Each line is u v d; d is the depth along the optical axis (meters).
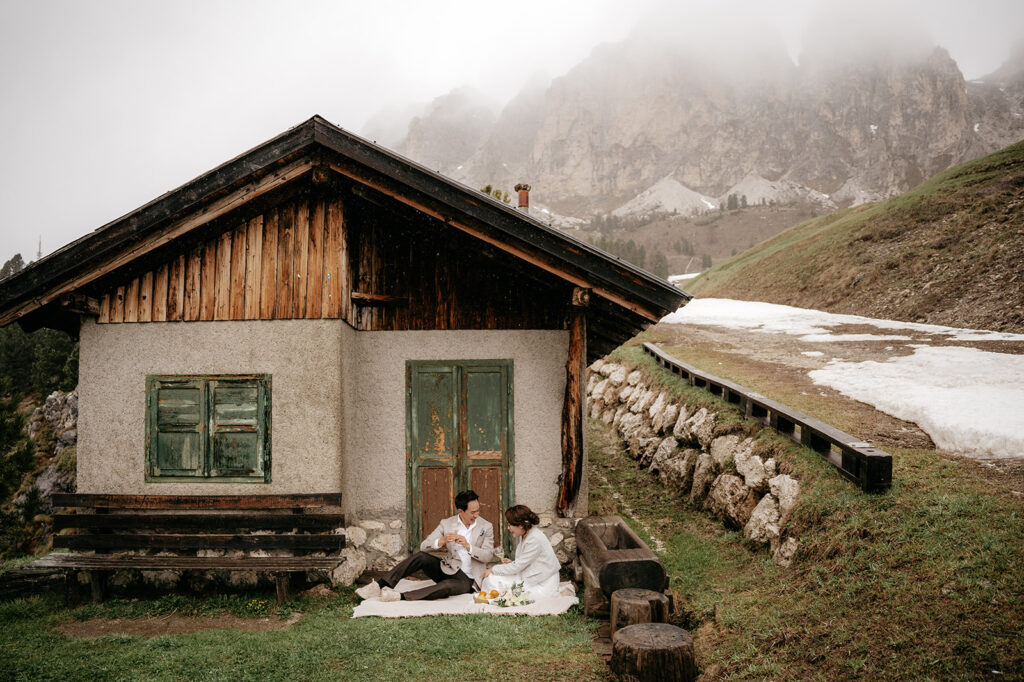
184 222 6.96
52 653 5.29
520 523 6.91
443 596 6.88
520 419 7.82
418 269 7.92
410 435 7.77
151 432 7.38
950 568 4.81
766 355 17.00
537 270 7.68
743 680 4.42
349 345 7.62
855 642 4.39
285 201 7.45
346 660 5.03
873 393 11.13
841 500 6.50
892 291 27.33
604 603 6.03
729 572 6.97
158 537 7.11
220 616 6.57
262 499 7.10
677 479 11.04
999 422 8.18
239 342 7.37
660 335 22.91
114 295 7.50
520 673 4.75
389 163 6.80
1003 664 3.72
